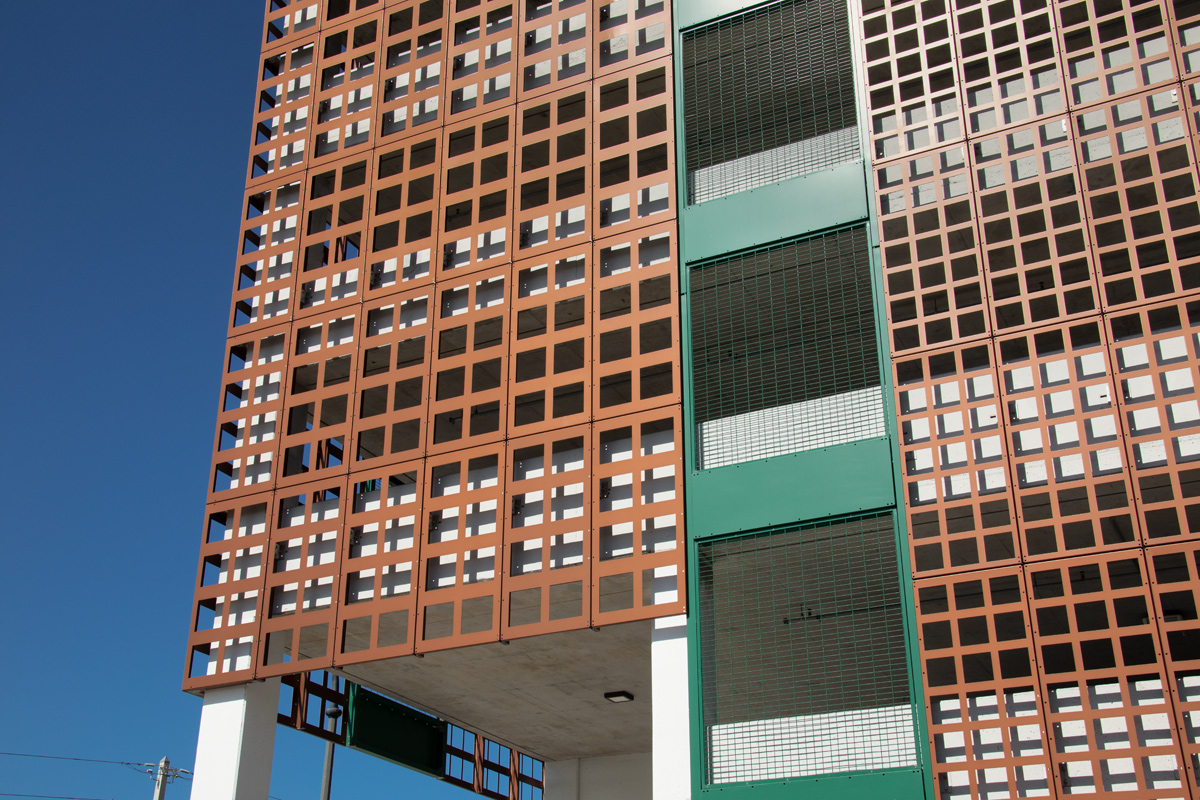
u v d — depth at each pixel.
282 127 29.05
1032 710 17.08
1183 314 18.34
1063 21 21.88
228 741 23.09
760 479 20.86
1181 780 15.72
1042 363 19.09
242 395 26.27
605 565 21.31
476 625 24.42
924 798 17.25
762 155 23.81
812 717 18.84
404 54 28.75
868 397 20.69
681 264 23.17
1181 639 22.25
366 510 23.95
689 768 19.33
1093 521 17.70
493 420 28.22
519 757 31.78
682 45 25.12
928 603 22.00
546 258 24.30
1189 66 20.11
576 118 26.14
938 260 20.56
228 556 24.78
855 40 23.44
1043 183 20.27
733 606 20.73
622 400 27.61
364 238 26.42
